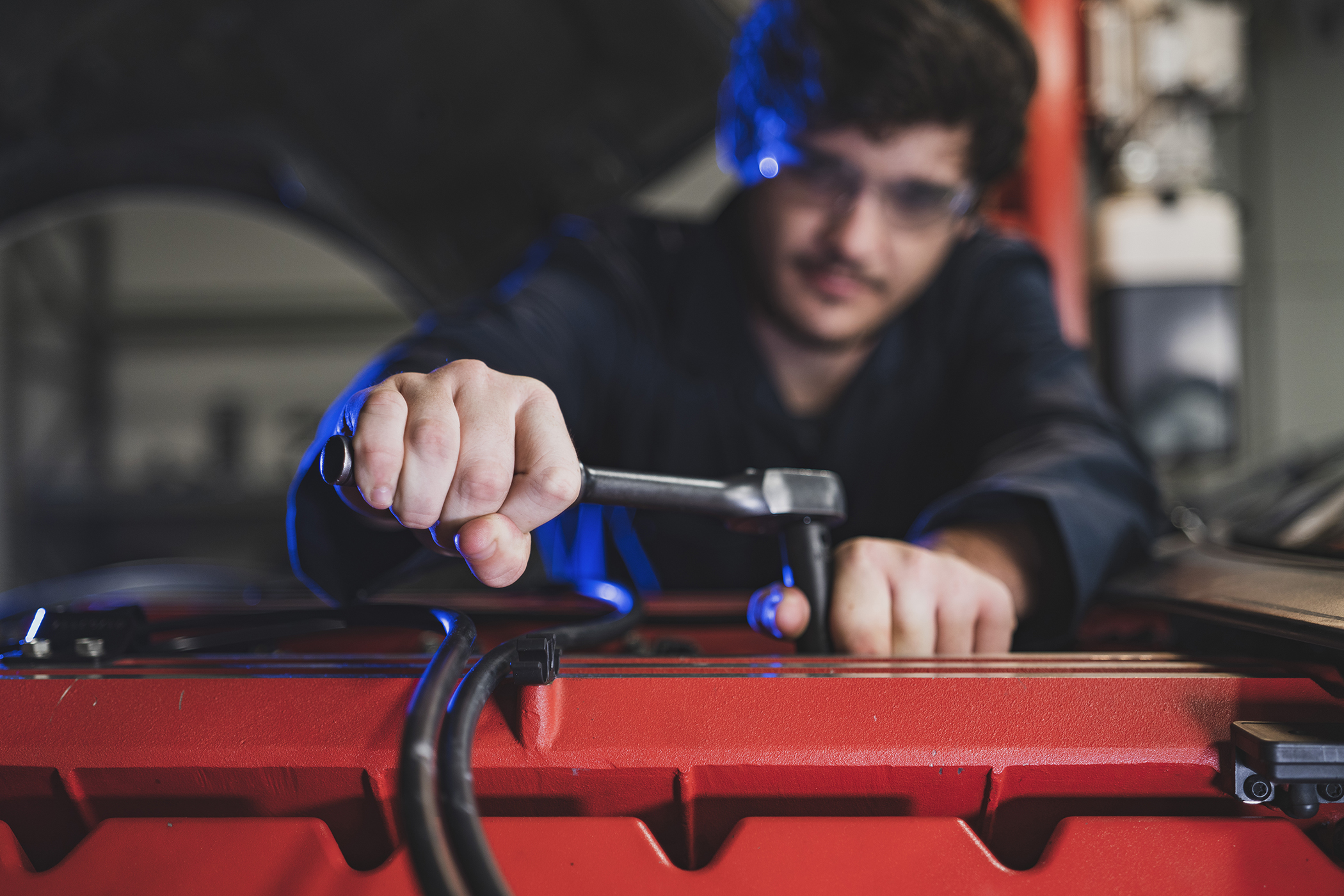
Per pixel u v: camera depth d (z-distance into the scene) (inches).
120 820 9.6
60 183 49.8
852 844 9.2
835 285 26.3
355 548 14.2
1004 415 25.2
